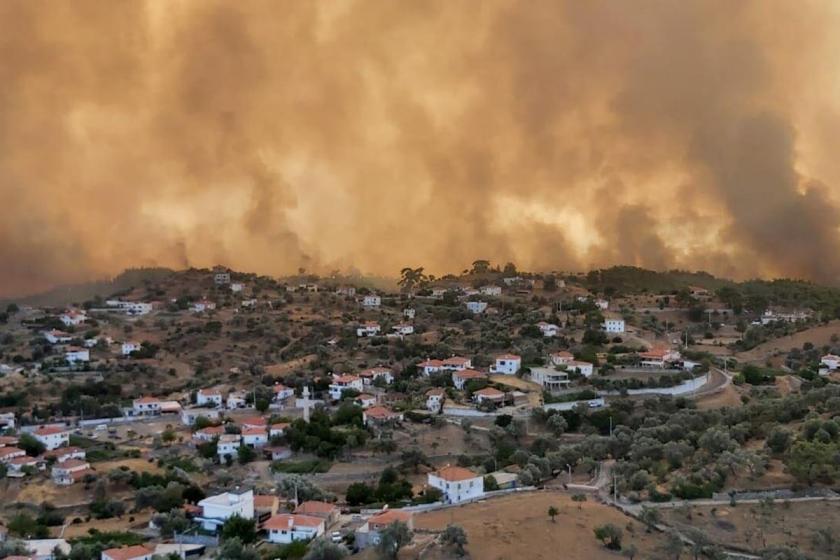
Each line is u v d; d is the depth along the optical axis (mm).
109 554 106562
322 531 115562
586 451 147875
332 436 165500
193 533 120188
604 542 100688
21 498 143000
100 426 192625
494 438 164625
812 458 115750
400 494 135125
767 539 101375
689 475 121625
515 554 96688
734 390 188875
